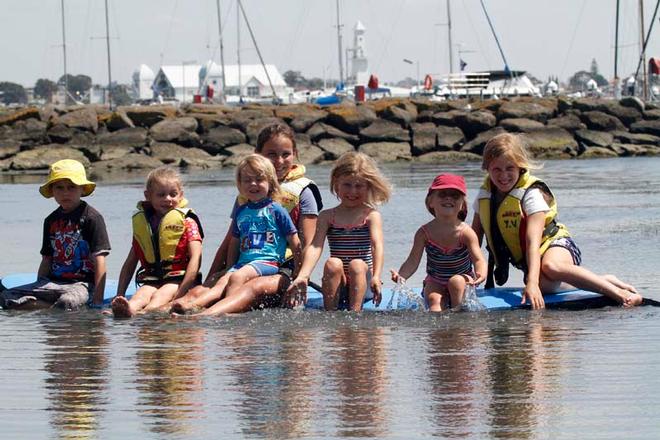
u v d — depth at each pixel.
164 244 16.72
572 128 76.94
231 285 15.80
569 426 9.24
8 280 17.69
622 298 15.90
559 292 16.48
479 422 9.38
